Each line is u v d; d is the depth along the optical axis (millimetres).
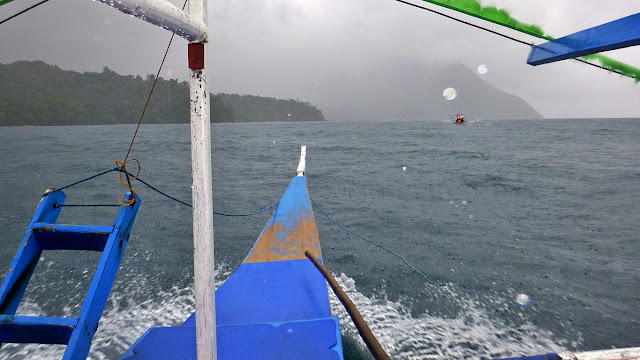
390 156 23219
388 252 6621
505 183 13344
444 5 1399
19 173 16391
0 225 8406
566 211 9383
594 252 6547
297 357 2564
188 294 5039
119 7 879
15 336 2322
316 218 8930
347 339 3963
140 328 4223
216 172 17109
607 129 60219
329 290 5078
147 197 11250
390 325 4234
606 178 14117
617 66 1192
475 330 4145
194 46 1266
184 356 2523
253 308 4004
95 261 6129
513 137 42469
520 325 4270
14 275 2539
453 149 27891
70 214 9297
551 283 5332
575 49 1144
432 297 4922
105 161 20906
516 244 6992
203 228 1390
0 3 1639
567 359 2062
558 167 17438
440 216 9008
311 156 23891
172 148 29938
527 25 1242
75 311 4738
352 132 59562
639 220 8469
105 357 3697
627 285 5246
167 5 1007
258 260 5445
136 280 5473
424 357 3672
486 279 5484
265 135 53656
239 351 2633
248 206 10352
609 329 4191
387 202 10555
